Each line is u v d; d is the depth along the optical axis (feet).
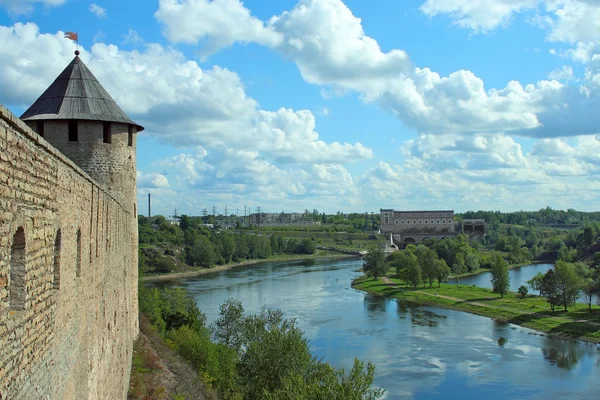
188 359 154.40
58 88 115.24
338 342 237.45
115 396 81.20
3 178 29.63
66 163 45.50
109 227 74.74
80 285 51.47
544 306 319.88
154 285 432.66
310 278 484.33
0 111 28.76
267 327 189.57
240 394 135.23
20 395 32.17
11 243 30.96
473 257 569.64
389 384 181.98
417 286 425.69
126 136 118.52
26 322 33.71
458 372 194.39
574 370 196.13
